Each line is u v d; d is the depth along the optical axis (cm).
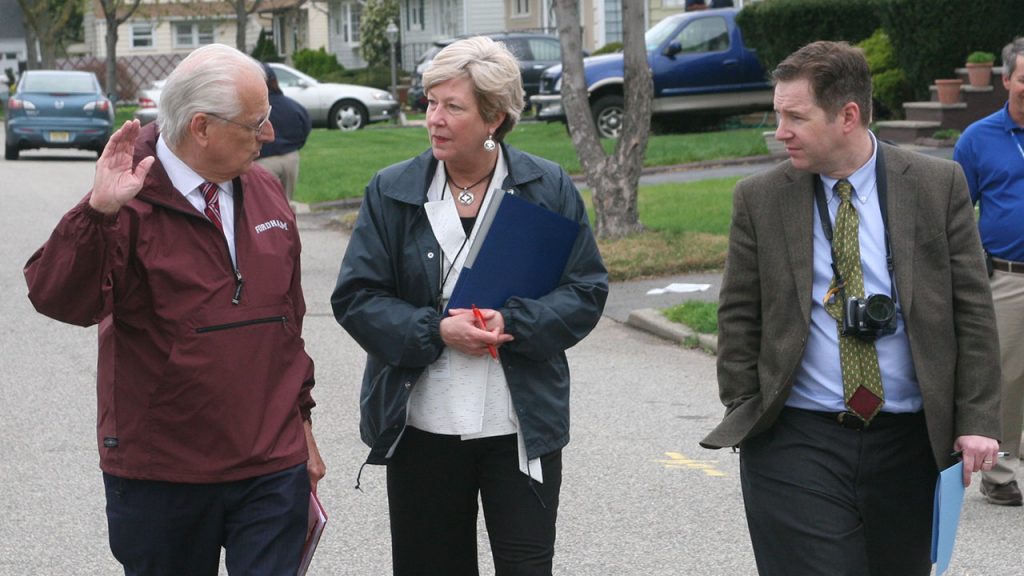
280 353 418
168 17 6781
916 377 433
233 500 415
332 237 1789
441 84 438
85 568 636
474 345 435
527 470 449
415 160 458
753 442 453
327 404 935
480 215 452
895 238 432
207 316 404
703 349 1106
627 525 686
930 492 446
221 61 399
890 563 453
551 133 2916
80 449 831
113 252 387
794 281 436
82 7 6112
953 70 2197
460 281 441
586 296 452
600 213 1524
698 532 676
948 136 2097
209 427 406
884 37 2353
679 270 1390
